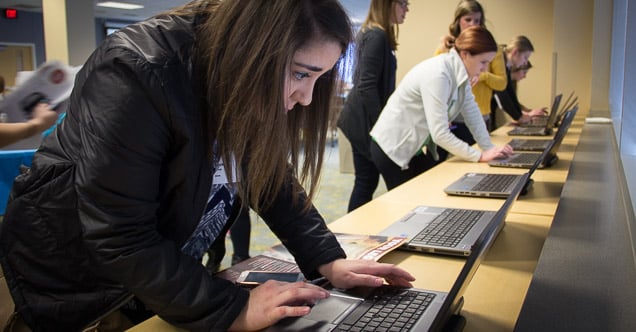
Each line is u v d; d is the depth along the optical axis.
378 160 2.61
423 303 0.87
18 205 0.86
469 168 2.22
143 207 0.75
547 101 4.93
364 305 0.88
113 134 0.71
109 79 0.73
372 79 2.65
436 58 2.37
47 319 0.90
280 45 0.72
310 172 1.00
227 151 0.82
